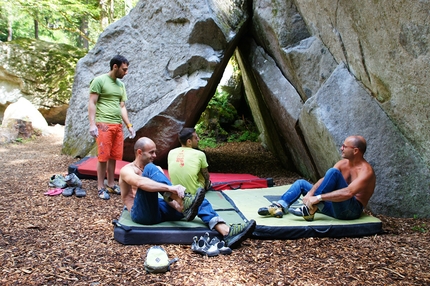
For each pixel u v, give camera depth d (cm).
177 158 430
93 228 387
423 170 437
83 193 504
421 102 406
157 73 700
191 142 440
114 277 279
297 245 353
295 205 451
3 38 2316
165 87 684
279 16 610
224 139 1168
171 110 646
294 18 602
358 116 482
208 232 349
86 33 2000
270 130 854
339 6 479
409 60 398
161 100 675
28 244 337
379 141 462
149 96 692
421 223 418
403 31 392
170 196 355
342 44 505
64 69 1356
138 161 374
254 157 939
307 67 577
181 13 686
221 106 1228
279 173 763
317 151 564
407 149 449
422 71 387
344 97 501
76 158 759
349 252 336
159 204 371
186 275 285
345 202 381
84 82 778
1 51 1307
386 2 399
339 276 287
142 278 279
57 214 429
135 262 306
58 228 383
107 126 505
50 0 1366
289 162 786
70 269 289
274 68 686
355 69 497
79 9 1432
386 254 330
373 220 392
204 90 656
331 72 545
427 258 320
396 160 451
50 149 907
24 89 1305
